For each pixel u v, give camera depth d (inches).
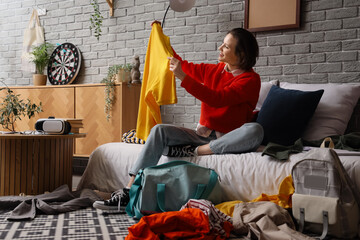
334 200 66.3
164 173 81.0
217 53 137.1
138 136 106.1
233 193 84.0
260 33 129.9
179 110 144.3
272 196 77.0
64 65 164.7
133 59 144.1
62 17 168.1
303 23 123.4
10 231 69.4
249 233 66.8
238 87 88.9
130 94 140.9
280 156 80.6
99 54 160.6
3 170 101.3
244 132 86.1
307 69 122.7
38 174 102.6
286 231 63.7
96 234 68.0
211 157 88.8
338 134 102.1
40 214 83.2
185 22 142.7
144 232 61.6
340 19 118.4
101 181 111.3
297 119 100.0
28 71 167.9
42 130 106.1
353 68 116.3
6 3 179.6
